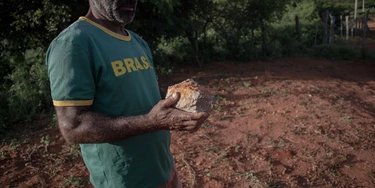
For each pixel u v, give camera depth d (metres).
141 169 1.86
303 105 6.67
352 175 4.25
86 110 1.58
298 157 4.64
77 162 4.58
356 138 5.28
